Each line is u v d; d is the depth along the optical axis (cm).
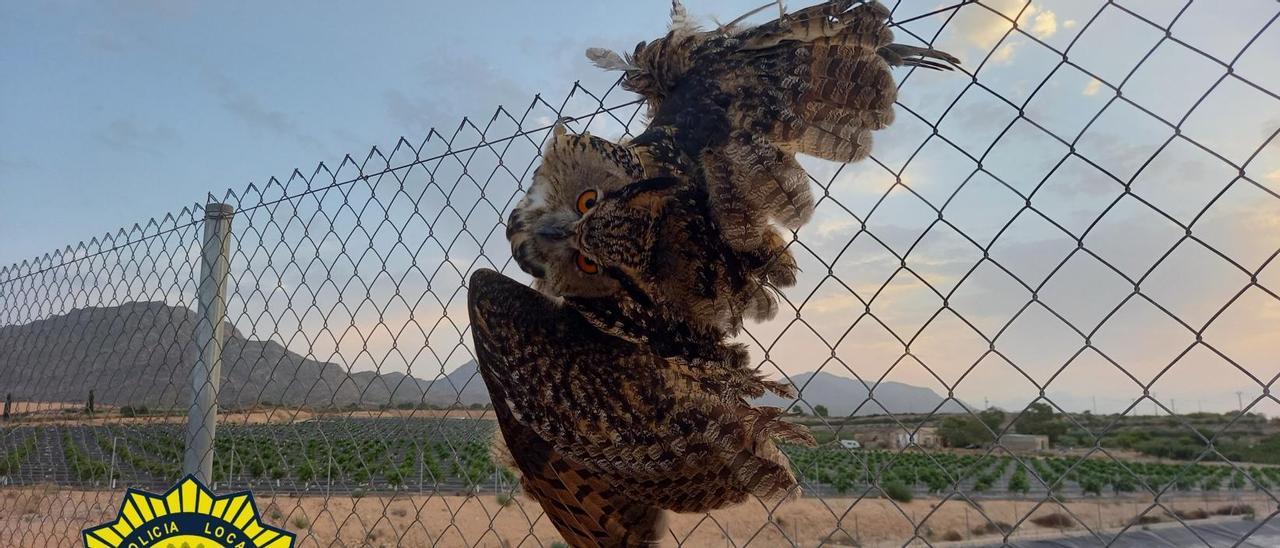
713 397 56
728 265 59
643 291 57
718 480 56
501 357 58
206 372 100
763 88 59
